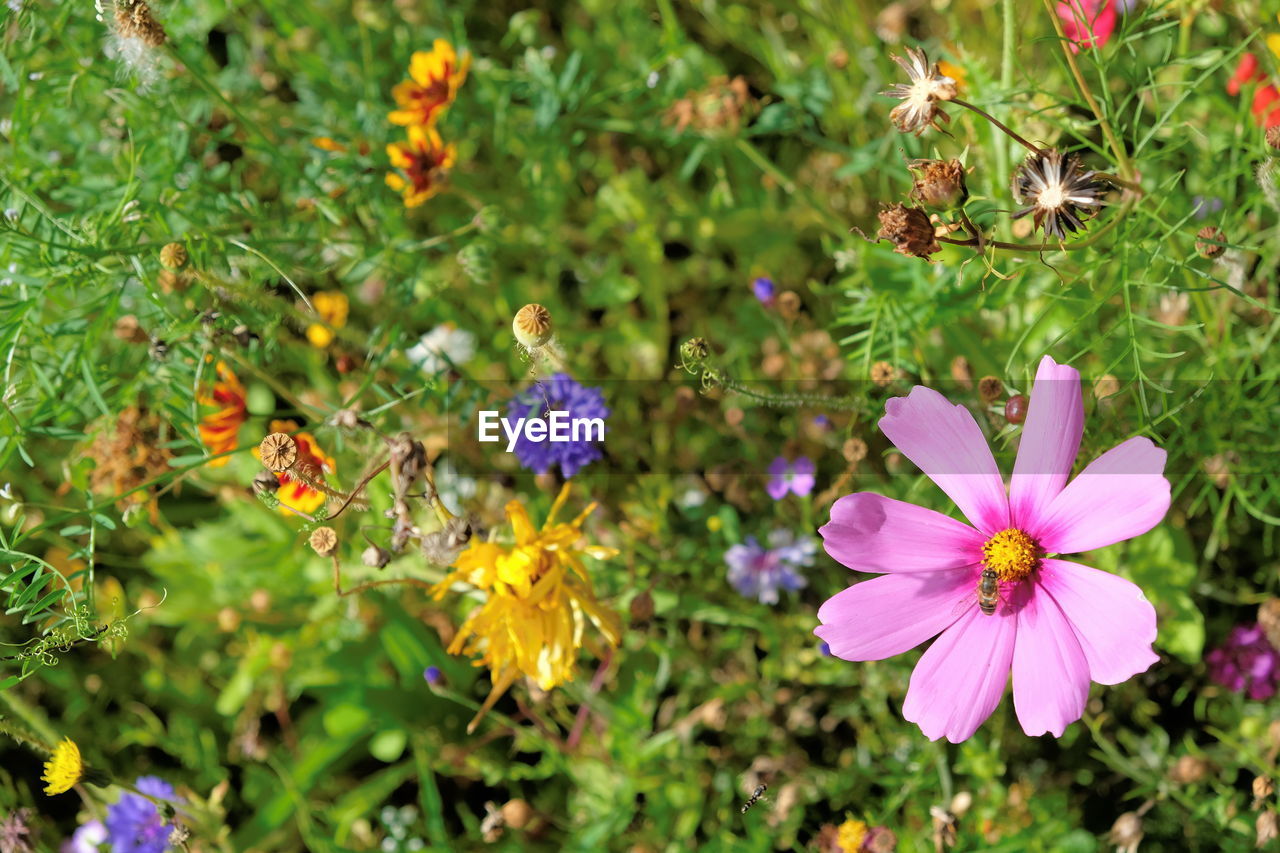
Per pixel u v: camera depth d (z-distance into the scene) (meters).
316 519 0.62
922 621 0.56
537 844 0.73
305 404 0.67
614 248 0.82
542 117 0.77
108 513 0.77
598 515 0.74
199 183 0.71
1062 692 0.54
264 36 0.80
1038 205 0.55
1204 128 0.72
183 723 0.77
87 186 0.71
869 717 0.74
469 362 0.77
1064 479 0.55
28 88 0.69
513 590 0.61
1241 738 0.70
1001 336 0.72
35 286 0.66
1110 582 0.54
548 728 0.72
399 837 0.73
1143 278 0.61
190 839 0.71
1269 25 0.66
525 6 0.87
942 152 0.72
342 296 0.74
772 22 0.81
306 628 0.76
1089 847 0.68
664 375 0.80
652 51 0.82
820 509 0.73
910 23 0.80
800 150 0.82
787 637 0.73
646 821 0.72
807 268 0.81
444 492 0.74
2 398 0.64
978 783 0.70
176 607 0.76
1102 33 0.67
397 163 0.71
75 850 0.73
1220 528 0.69
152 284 0.65
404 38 0.79
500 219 0.77
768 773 0.71
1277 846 0.67
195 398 0.64
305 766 0.74
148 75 0.66
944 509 0.70
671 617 0.72
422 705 0.76
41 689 0.77
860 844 0.67
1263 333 0.69
